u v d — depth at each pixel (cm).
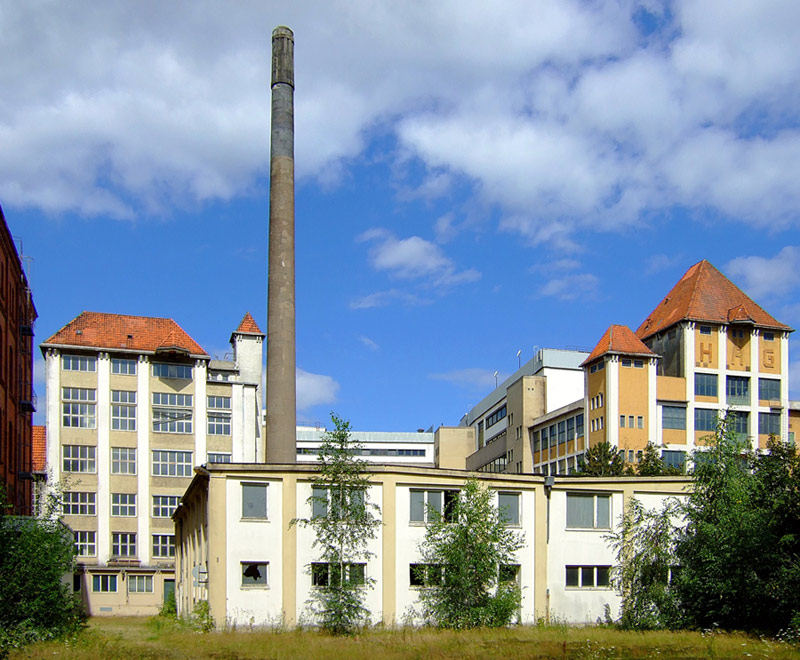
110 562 7500
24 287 6234
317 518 3769
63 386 7744
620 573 3966
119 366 7938
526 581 4075
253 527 3791
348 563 3753
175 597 6619
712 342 8462
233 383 8388
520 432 9831
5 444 5497
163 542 7775
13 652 3061
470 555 3709
